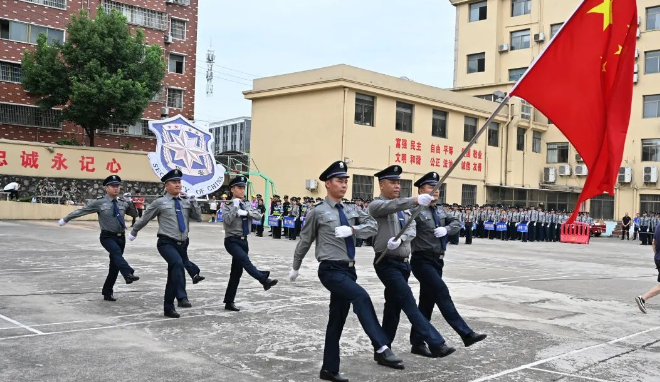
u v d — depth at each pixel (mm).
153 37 35625
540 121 37812
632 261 18234
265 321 7520
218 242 19125
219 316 7766
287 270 12547
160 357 5758
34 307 7953
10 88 30625
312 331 7016
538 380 5355
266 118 29766
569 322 8055
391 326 5871
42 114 31422
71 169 29219
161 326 7105
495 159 34344
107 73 28234
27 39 31156
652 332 7570
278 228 22438
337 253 5332
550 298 10086
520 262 16531
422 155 30000
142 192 31375
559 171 37250
